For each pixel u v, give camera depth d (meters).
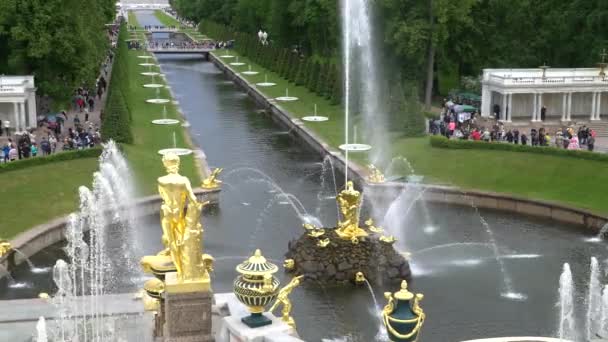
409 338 31.41
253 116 127.69
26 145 84.88
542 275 56.47
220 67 197.62
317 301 51.69
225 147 102.38
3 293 52.84
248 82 158.62
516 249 62.53
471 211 74.06
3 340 38.28
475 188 78.31
